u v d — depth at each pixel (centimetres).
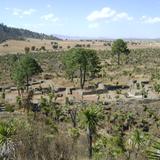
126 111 8806
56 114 7931
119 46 17725
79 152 3434
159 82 12350
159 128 7556
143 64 18088
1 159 2616
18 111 8312
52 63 19975
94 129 4991
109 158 3847
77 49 12669
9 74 16738
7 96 11744
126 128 7700
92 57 12525
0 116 5547
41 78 15212
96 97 10869
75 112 8081
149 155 920
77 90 12006
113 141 4831
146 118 8281
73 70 12875
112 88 12256
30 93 10019
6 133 2742
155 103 9519
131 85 12431
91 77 14338
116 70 16300
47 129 3753
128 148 4362
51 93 11175
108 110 8906
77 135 4794
